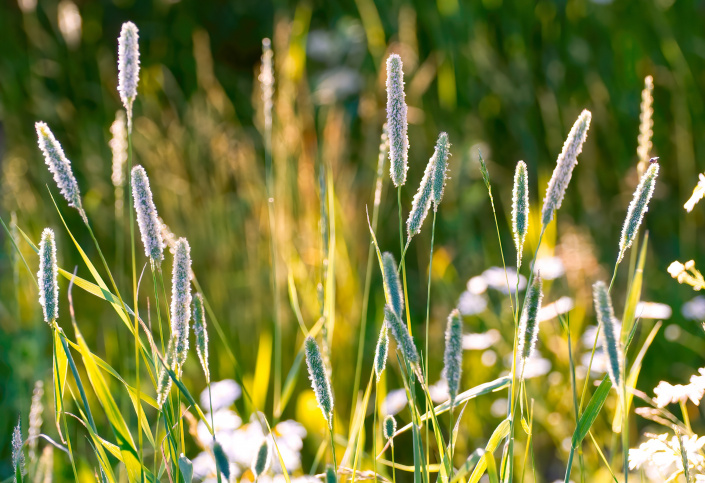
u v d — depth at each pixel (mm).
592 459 1973
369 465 1651
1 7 4664
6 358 2584
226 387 2045
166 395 979
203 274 3090
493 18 4117
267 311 2674
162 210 3480
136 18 4859
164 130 4062
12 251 1375
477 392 1040
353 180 3205
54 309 966
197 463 1657
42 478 1362
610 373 830
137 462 1037
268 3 4809
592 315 2801
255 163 3414
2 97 4273
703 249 3535
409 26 3775
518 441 2166
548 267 2545
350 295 2621
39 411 1312
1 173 3990
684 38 4059
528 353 934
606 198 3871
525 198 944
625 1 4035
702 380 1172
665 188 3828
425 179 967
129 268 3240
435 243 3391
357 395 1530
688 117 3844
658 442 1161
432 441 2170
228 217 3193
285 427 1914
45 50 4527
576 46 4035
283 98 3102
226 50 4926
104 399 1034
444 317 2740
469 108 3922
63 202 3729
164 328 2721
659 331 2863
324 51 4059
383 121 3633
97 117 4242
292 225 2812
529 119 3906
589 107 3986
